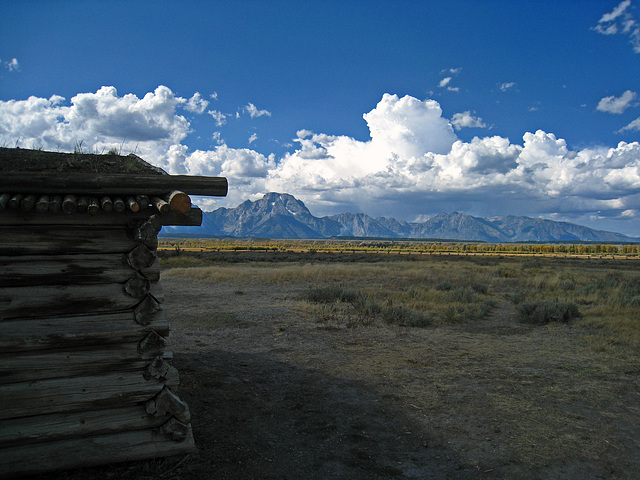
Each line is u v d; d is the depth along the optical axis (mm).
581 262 48031
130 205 3105
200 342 7566
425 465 3438
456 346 7461
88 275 3174
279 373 5887
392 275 21656
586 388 5238
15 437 2895
